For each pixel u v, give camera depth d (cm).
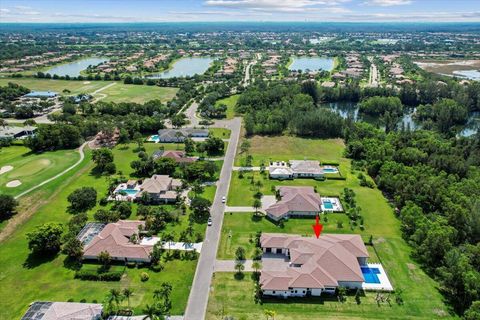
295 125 18625
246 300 7831
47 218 10906
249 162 14762
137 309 7512
